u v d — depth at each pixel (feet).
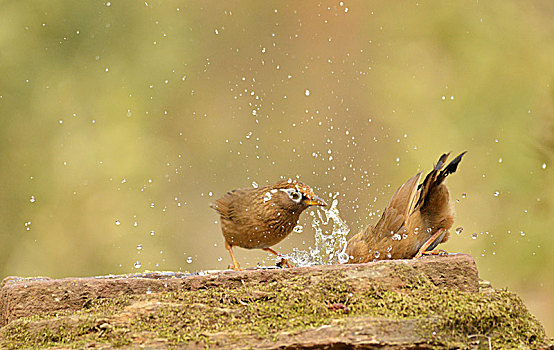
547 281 42.01
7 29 55.93
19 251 52.26
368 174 55.67
